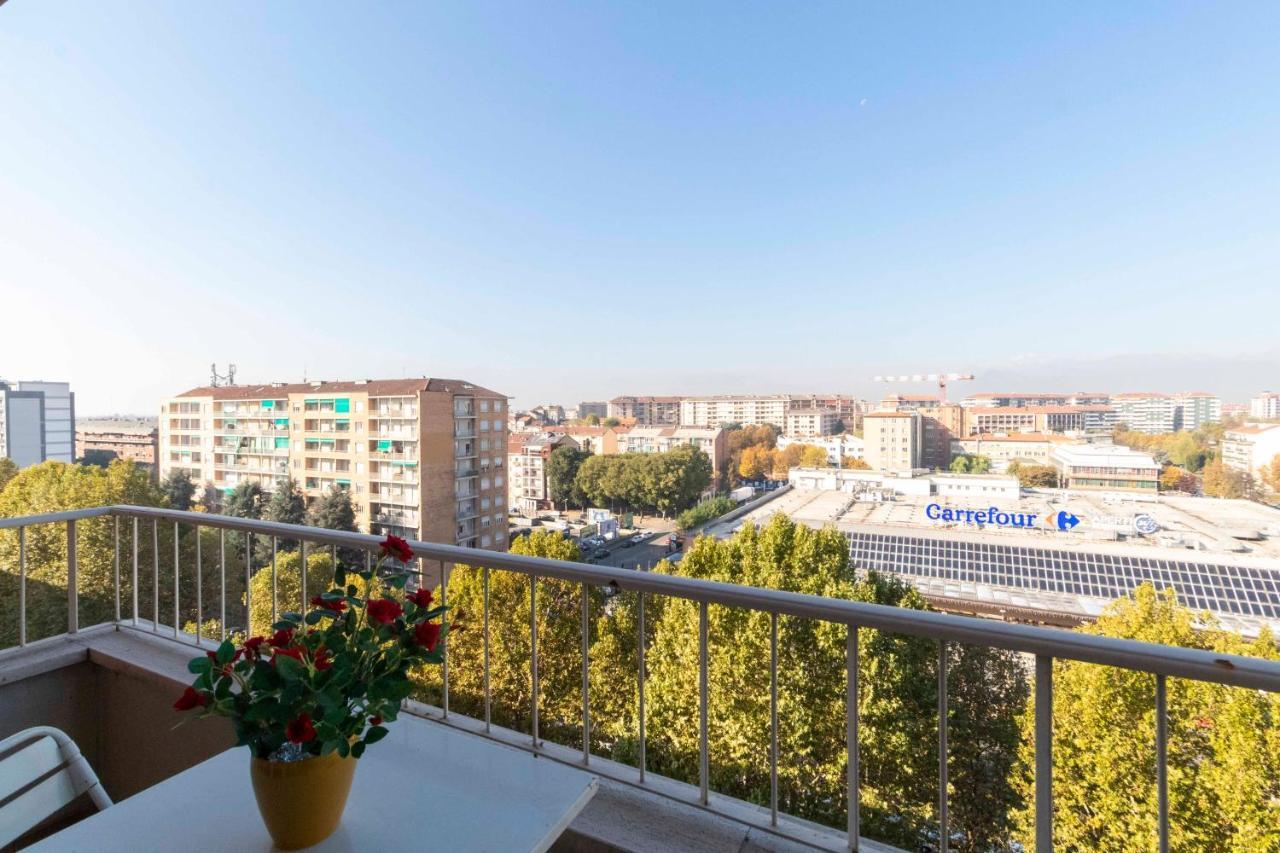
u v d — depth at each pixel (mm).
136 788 2355
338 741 763
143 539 10516
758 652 7090
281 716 742
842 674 6789
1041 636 989
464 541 23156
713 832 1396
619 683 7574
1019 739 6172
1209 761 4676
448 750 1161
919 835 6406
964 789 6305
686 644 7551
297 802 792
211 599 11289
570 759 1705
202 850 823
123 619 2730
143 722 2324
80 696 2428
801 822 1409
